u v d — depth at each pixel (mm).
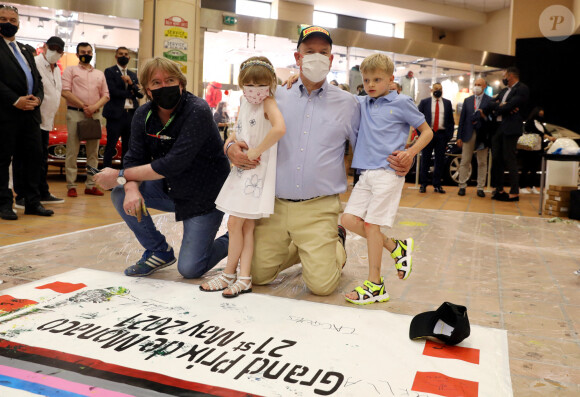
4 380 1413
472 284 2711
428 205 6328
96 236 3523
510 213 5754
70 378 1438
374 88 2285
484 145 7285
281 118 2160
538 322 2121
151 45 8180
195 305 2098
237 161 2203
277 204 2438
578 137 8805
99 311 1983
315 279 2344
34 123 4145
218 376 1481
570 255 3502
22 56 4016
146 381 1436
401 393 1417
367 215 2277
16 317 1889
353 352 1688
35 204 4262
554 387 1517
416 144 2262
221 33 8680
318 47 2242
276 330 1856
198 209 2416
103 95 5699
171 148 2297
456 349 1757
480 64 11734
